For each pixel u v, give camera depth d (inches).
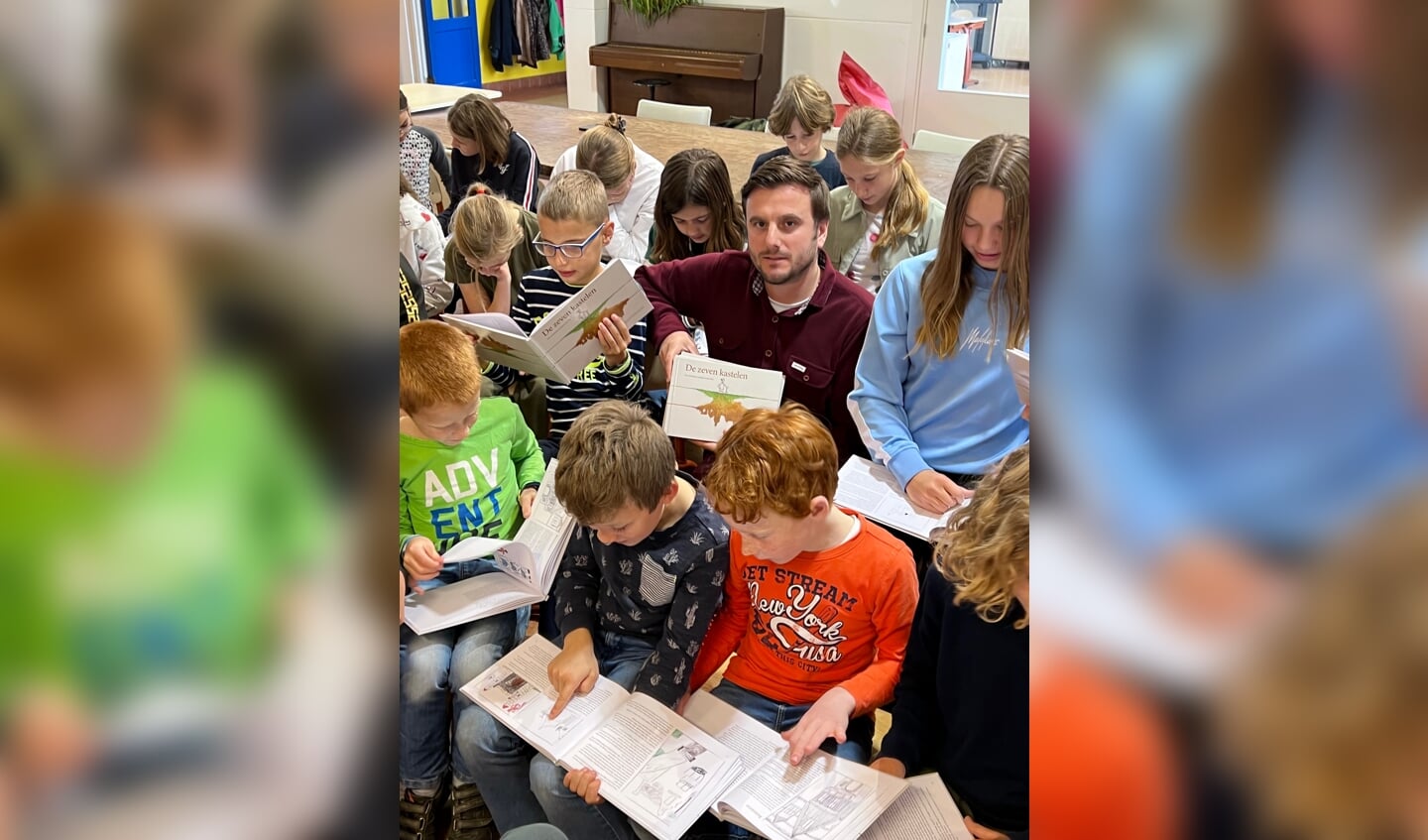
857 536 51.9
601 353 72.3
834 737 47.8
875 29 203.5
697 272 80.4
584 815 47.7
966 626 37.6
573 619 56.8
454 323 71.4
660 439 53.0
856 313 74.7
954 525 41.2
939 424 65.5
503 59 281.9
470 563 62.7
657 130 164.6
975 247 57.7
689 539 54.1
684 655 52.2
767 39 213.3
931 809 39.6
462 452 62.2
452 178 143.2
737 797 44.6
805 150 117.9
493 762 52.9
